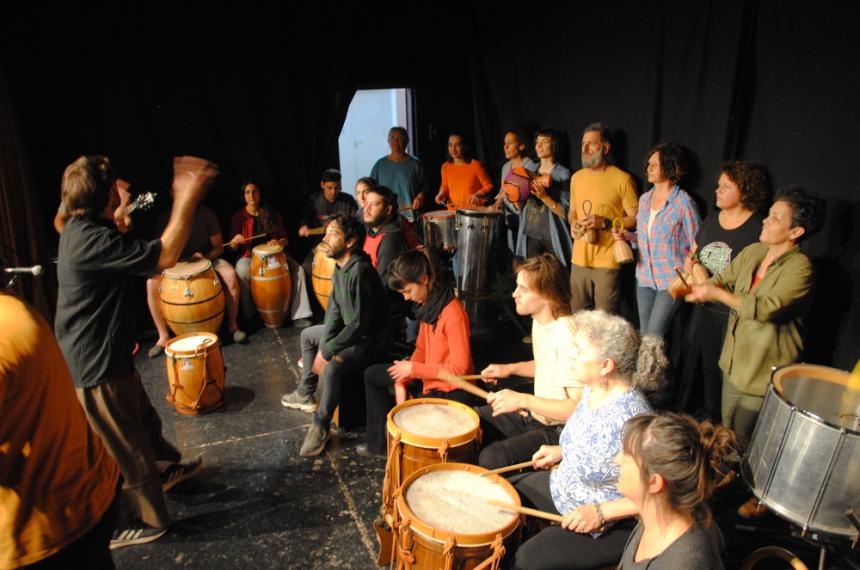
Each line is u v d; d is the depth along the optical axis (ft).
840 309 8.72
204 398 11.59
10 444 4.83
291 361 13.99
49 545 5.08
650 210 11.28
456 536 5.71
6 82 13.73
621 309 13.69
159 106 15.71
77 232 7.08
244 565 7.90
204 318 14.20
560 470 6.55
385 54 18.15
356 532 8.48
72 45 14.61
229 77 16.20
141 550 8.16
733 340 8.81
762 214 9.52
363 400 11.03
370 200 12.64
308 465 10.03
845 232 8.57
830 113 8.64
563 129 15.11
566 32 14.42
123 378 7.63
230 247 16.42
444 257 16.93
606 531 6.05
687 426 4.58
